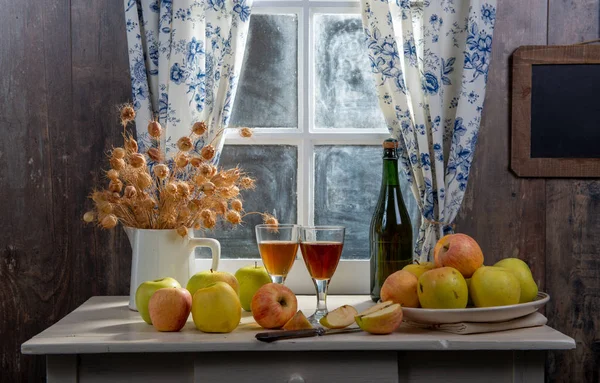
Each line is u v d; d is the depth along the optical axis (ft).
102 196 4.71
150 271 4.63
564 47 5.44
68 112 5.45
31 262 5.47
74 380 3.87
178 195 4.49
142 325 4.23
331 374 3.86
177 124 5.07
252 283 4.66
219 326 3.96
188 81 5.09
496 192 5.54
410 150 5.16
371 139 5.69
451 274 3.92
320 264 4.28
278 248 4.39
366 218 5.77
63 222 5.48
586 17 5.52
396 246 5.02
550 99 5.47
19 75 5.43
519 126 5.47
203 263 5.67
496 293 3.92
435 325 4.02
